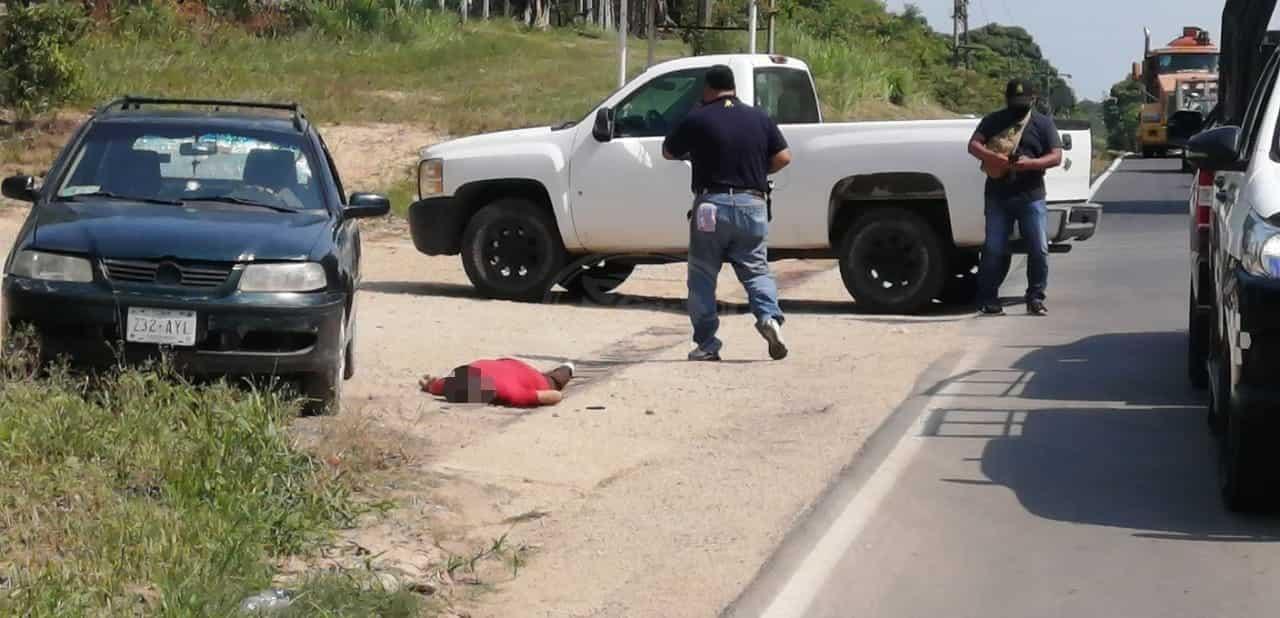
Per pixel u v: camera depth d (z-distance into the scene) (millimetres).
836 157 16766
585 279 18844
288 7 46562
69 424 8766
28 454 8414
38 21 31094
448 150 18094
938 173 16594
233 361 10430
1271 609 7414
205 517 7852
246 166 11859
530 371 11930
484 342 14695
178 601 6723
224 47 41781
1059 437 10867
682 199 17203
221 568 7230
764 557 8250
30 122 30547
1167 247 23625
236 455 8594
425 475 9531
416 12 50219
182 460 8484
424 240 18250
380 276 20094
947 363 13727
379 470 9555
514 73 42906
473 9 64750
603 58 48031
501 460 10086
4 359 10008
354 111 34375
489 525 8805
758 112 13789
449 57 45469
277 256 10633
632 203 17359
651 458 10336
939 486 9609
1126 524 8805
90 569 7082
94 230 10609
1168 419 11422
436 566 7965
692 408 11867
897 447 10578
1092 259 22234
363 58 43656
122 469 8492
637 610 7461
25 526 7555
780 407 11914
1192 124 15297
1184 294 18250
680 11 54094
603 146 17484
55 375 9734
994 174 16172
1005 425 11234
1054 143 16234
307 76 39625
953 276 18188
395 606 7180
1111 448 10555
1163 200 34406
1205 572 7957
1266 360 8375
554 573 8016
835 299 18625
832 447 10602
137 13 40719
